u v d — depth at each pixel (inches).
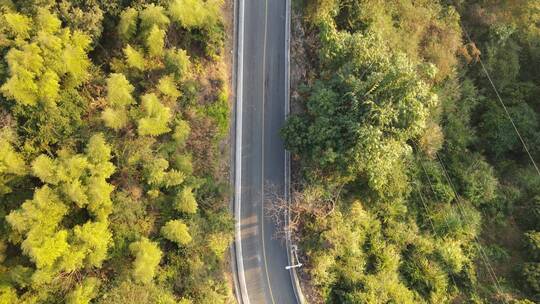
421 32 1982.0
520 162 2148.1
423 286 1759.4
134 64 1518.2
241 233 1707.7
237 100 1802.4
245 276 1678.2
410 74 1514.5
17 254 1363.2
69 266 1289.4
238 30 1859.0
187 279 1514.5
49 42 1368.1
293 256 1697.8
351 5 1788.9
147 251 1392.7
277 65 1859.0
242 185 1748.3
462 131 2063.2
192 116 1624.0
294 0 1895.9
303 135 1603.1
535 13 2169.0
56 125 1402.6
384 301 1647.4
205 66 1727.4
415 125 1540.4
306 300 1668.3
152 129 1466.5
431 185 1900.8
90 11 1457.9
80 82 1456.7
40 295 1306.6
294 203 1700.3
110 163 1398.9
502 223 1978.3
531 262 1827.0
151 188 1504.7
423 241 1811.0
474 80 2161.7
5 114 1355.8
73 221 1397.6
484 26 2154.3
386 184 1755.7
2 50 1385.3
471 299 1749.5
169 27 1612.9
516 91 2171.5
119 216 1430.9
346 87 1589.6
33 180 1402.6
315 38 1862.7
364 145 1503.4
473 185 1950.1
